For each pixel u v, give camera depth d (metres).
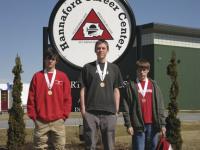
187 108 54.19
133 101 7.60
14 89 11.39
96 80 7.42
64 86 8.09
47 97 7.98
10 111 11.45
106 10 11.45
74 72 12.69
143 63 7.59
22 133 11.43
